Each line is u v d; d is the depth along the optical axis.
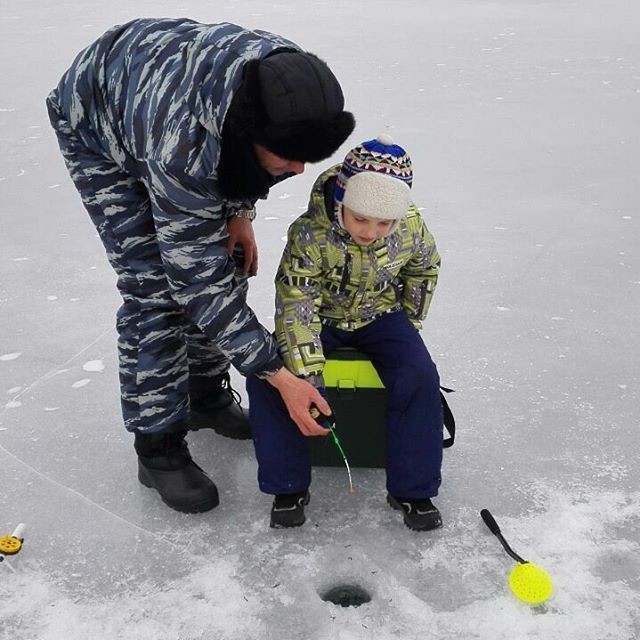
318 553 2.21
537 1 11.05
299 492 2.29
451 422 2.45
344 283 2.22
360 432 2.42
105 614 2.04
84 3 10.83
